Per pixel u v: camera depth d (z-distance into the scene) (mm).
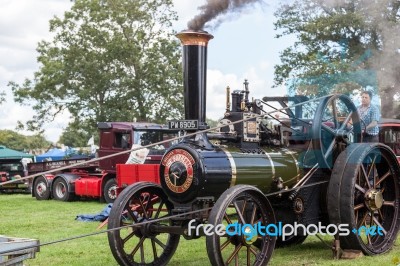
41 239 7852
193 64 5344
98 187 13797
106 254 6621
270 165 5691
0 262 4078
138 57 25703
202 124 5352
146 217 5586
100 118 25984
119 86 25859
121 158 13328
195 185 5160
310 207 6148
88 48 26172
